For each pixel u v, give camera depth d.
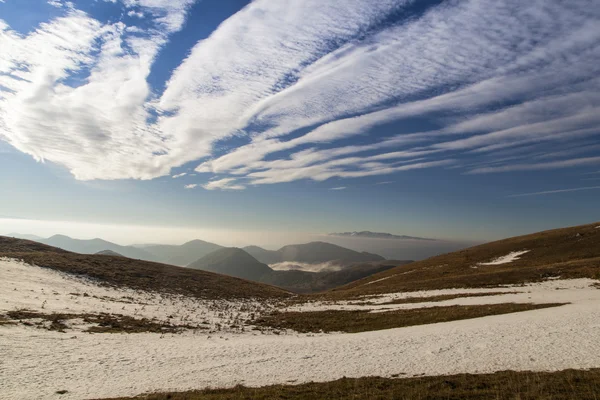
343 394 15.39
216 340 27.36
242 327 34.59
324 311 43.19
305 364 20.20
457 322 29.62
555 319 26.00
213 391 16.16
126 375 18.31
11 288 37.41
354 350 22.55
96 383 17.09
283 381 17.66
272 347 24.06
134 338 26.05
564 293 41.06
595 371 16.31
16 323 25.52
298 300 59.53
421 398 14.55
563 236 80.94
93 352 21.61
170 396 15.30
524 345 20.78
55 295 38.25
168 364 20.22
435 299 44.66
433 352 20.92
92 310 33.97
